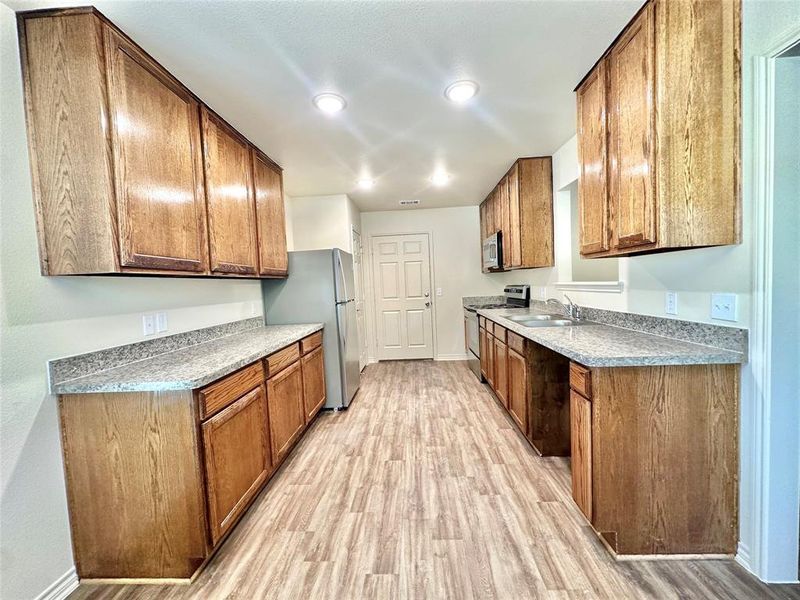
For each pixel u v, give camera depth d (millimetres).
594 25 1545
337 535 1686
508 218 3562
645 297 1997
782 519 1339
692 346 1585
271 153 2834
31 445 1344
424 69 1802
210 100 2006
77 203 1377
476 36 1575
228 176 2289
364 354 5109
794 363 1308
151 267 1576
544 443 2385
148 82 1586
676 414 1473
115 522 1484
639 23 1479
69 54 1345
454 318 5398
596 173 1875
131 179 1466
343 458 2443
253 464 1917
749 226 1351
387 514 1821
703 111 1396
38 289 1379
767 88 1269
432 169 3410
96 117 1355
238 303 2906
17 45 1336
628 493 1497
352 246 4516
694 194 1419
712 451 1467
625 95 1609
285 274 3238
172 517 1475
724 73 1367
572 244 3182
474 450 2482
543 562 1479
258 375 2020
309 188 3949
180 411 1457
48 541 1389
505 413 3174
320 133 2484
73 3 1305
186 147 1862
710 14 1367
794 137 1270
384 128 2451
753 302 1351
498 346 3236
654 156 1444
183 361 1788
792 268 1294
